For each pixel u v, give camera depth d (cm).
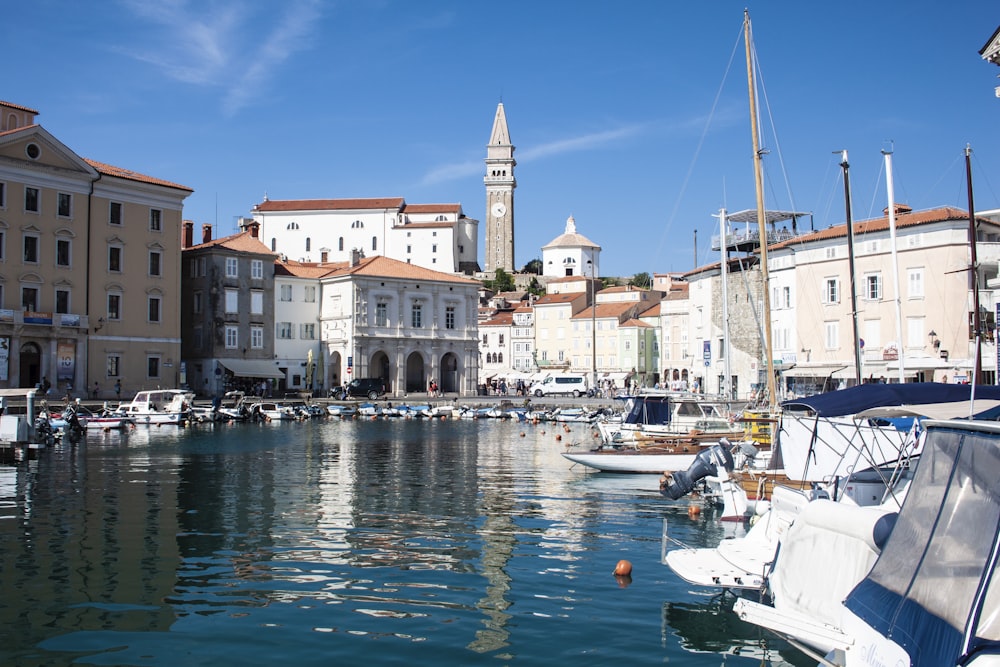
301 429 6938
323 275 10538
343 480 3706
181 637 1537
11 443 4222
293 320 10238
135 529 2508
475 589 1872
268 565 2070
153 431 6600
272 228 19650
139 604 1731
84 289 7912
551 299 14812
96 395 7938
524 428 7325
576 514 2841
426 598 1798
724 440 2872
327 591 1844
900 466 1861
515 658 1455
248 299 9644
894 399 1839
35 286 7588
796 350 7381
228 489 3375
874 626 1111
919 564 1080
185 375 9256
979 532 1009
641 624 1645
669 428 4744
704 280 9119
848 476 1942
